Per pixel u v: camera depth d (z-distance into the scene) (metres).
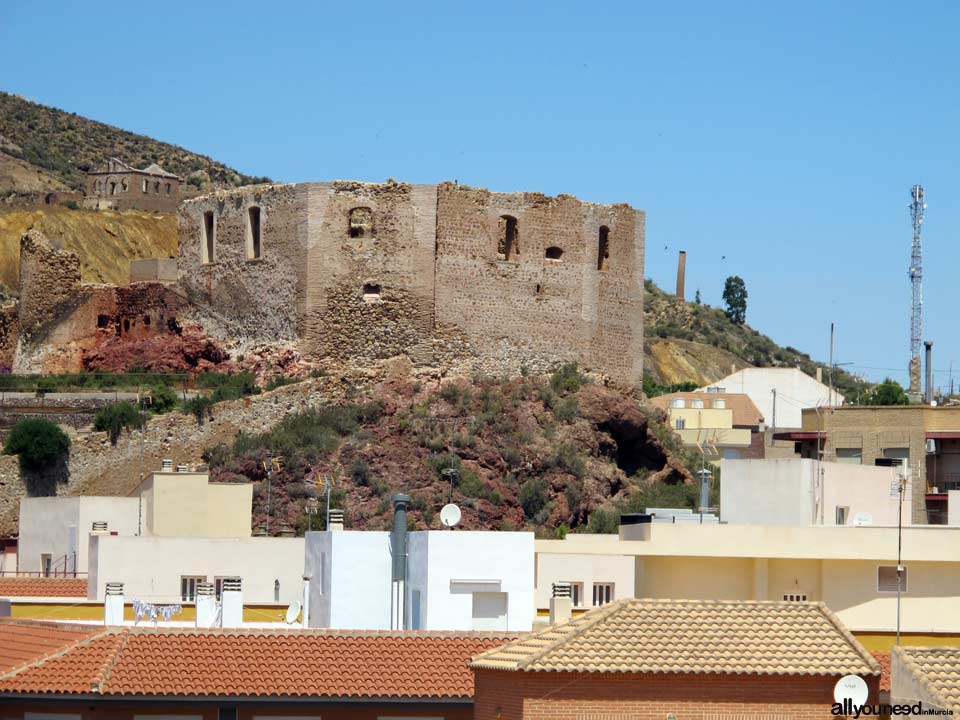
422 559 83.31
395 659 70.19
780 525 94.62
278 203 171.88
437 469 160.50
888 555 87.69
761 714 57.81
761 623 60.34
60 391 171.12
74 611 95.75
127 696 67.00
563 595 81.06
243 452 161.12
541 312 173.88
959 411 144.62
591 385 173.62
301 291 169.12
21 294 186.50
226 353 173.50
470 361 170.25
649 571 89.75
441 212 170.00
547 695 57.81
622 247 180.38
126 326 181.50
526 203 174.00
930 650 57.16
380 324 168.88
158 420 165.88
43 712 66.81
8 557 133.50
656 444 174.00
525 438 165.50
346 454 160.75
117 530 127.19
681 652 58.72
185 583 107.38
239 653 69.81
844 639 59.62
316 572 87.56
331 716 68.12
